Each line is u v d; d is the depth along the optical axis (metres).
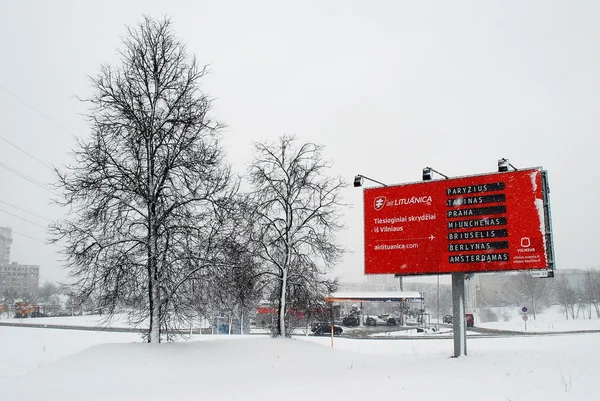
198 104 21.28
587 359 17.41
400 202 23.66
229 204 21.08
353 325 63.31
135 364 17.00
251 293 24.52
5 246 165.25
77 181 19.31
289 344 22.47
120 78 20.84
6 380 15.62
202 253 20.31
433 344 34.06
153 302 19.72
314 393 12.75
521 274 110.12
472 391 11.88
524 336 42.50
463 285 22.08
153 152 20.52
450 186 22.53
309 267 25.94
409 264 22.88
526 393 11.23
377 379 15.11
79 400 12.69
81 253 18.95
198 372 17.25
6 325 48.91
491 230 21.23
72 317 73.25
